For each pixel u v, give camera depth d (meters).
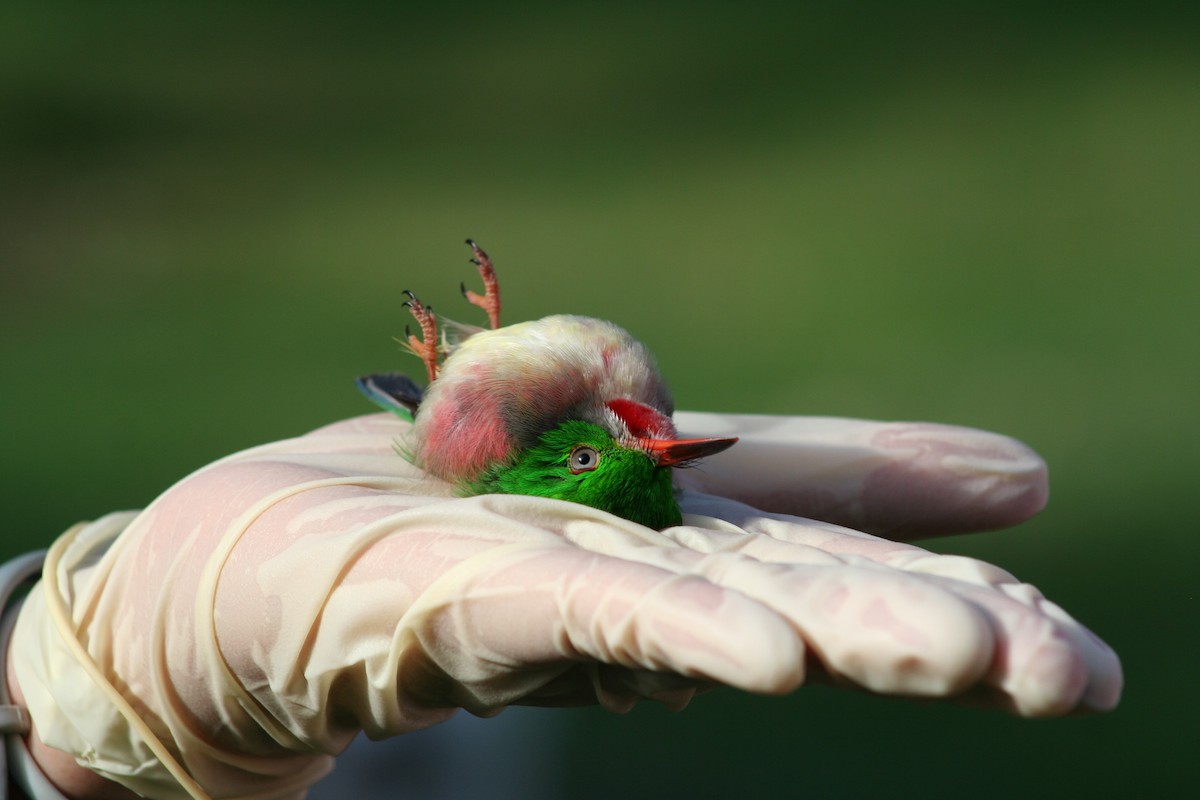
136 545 1.88
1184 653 2.64
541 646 1.82
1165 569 3.04
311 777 1.92
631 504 1.88
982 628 1.79
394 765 2.08
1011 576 1.82
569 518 1.84
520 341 1.88
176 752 1.89
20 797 1.91
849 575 1.80
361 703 1.86
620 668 1.82
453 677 1.84
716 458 1.94
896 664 1.79
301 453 1.90
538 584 1.82
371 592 1.84
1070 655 1.79
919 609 1.79
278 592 1.85
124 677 1.88
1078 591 2.96
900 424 1.96
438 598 1.83
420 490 1.88
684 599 1.80
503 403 1.88
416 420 1.89
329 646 1.85
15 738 1.91
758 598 1.81
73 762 1.90
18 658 1.90
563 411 1.88
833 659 1.80
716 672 1.80
